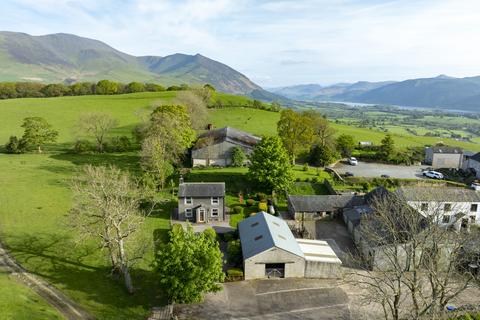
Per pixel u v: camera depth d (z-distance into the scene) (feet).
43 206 186.39
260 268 140.67
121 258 123.13
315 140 313.12
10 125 369.09
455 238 105.50
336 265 141.69
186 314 117.80
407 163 332.39
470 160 315.17
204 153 276.62
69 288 120.16
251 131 387.34
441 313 90.17
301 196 209.77
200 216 192.24
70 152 306.35
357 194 233.55
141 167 239.71
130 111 445.78
